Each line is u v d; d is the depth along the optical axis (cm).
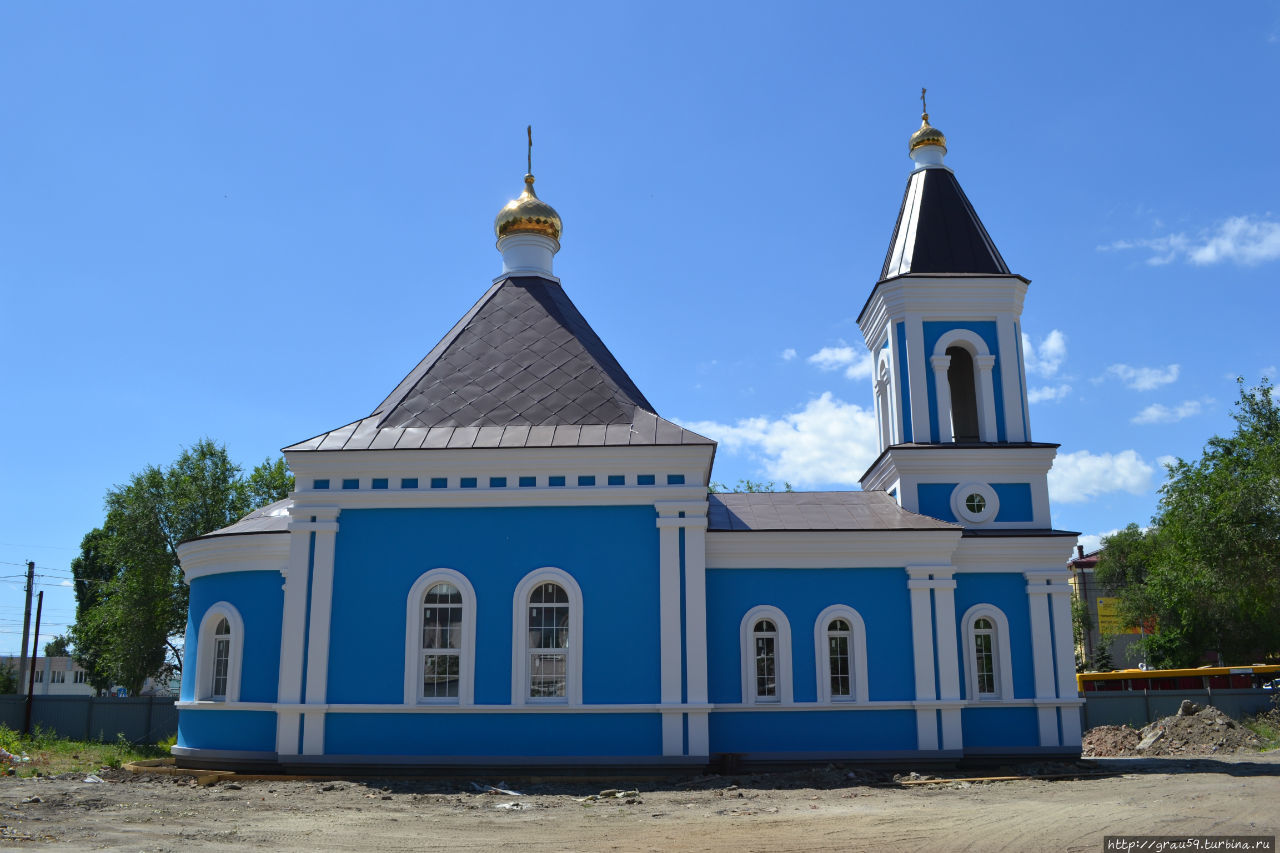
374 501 2039
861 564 2217
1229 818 1392
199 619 2233
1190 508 4119
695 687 1953
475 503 2038
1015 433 2473
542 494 2027
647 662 1970
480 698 1962
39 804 1477
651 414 2164
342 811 1505
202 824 1348
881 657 2172
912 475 2428
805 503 2433
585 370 2250
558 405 2169
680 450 2019
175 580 4856
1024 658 2273
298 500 2039
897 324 2564
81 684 9431
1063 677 2258
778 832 1302
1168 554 4591
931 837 1256
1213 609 4825
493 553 2022
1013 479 2436
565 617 2009
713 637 2177
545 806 1590
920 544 2212
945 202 2664
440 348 2359
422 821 1412
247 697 2081
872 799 1667
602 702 1956
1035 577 2302
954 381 2747
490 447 2033
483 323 2378
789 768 2105
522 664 1970
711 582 2205
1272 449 4059
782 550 2212
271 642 2097
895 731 2136
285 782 1850
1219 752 2722
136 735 3409
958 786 1866
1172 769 2155
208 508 4956
